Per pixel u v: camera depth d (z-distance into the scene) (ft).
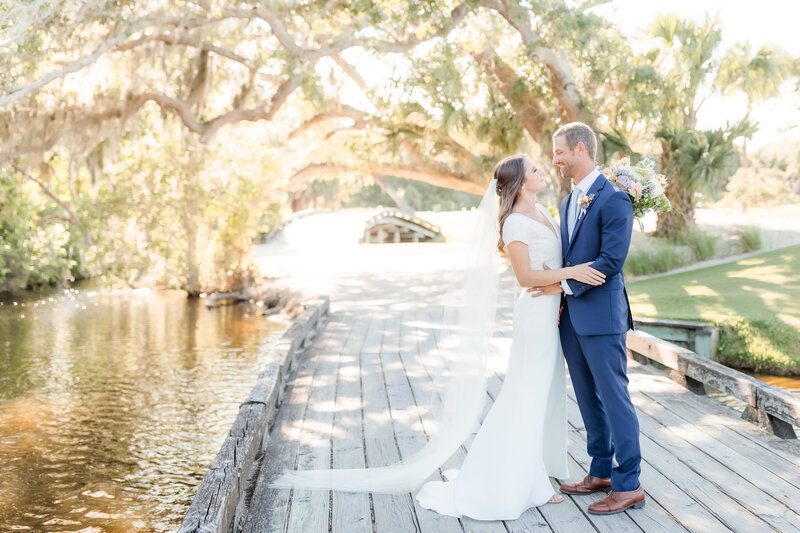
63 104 43.86
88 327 45.55
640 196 11.57
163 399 28.91
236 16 40.22
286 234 111.55
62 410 27.40
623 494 11.78
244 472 12.48
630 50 56.34
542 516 11.77
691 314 33.40
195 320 48.39
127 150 55.83
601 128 59.06
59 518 18.12
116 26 37.29
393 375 22.62
